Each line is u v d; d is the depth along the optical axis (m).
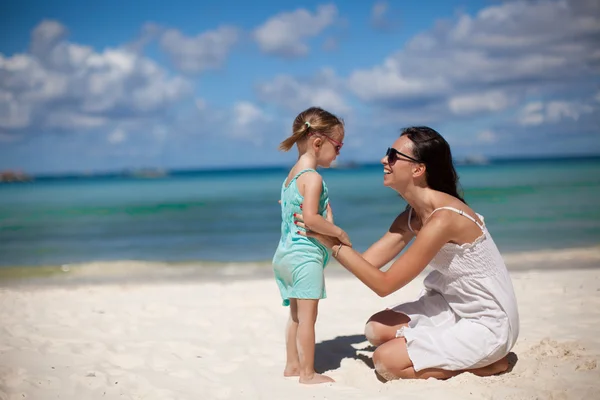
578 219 14.55
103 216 20.38
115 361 4.21
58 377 3.75
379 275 3.44
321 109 3.80
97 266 10.00
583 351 3.95
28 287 7.93
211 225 17.14
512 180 34.38
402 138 3.62
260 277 8.67
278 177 68.50
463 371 3.49
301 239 3.60
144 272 9.30
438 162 3.55
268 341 4.80
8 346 4.53
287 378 3.79
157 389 3.57
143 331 5.16
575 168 54.88
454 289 3.58
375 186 35.09
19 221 18.89
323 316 5.59
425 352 3.45
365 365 4.00
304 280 3.58
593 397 3.03
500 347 3.39
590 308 5.47
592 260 8.89
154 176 86.69
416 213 3.85
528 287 6.60
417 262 3.44
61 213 21.70
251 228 16.25
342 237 3.47
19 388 3.54
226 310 6.00
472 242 3.44
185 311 5.98
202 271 9.34
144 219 19.16
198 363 4.18
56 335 4.96
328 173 69.94
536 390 3.16
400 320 3.79
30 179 57.91
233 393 3.52
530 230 13.02
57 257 11.48
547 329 4.68
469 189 26.52
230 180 58.50
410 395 3.19
